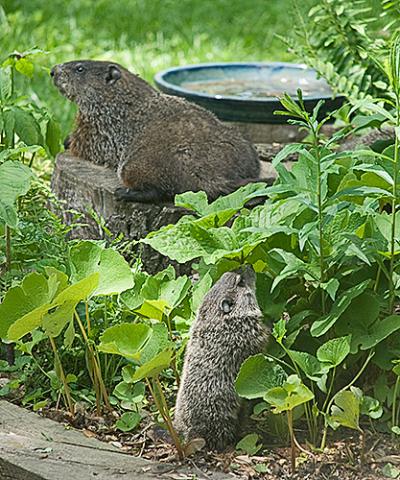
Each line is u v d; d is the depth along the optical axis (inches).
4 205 324.2
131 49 880.9
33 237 376.8
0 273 380.5
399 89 304.2
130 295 323.9
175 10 999.0
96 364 323.6
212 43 912.3
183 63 844.0
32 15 925.8
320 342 319.0
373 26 651.5
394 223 308.7
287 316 346.9
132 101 507.5
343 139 540.1
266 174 495.8
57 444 299.9
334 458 294.5
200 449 298.2
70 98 517.7
